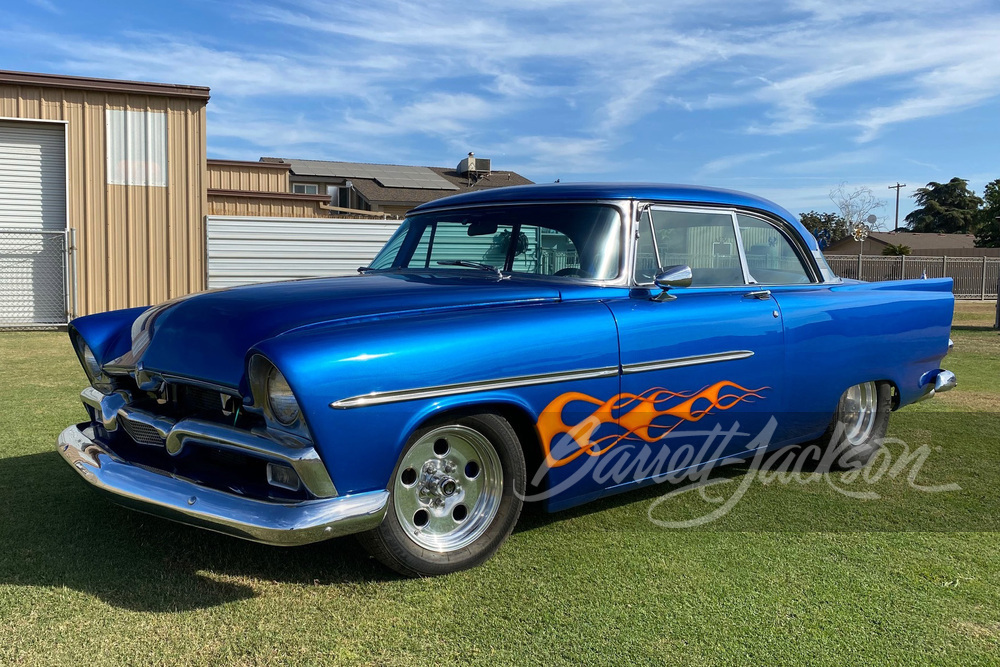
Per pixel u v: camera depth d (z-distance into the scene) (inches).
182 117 547.8
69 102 520.7
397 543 112.6
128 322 144.2
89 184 529.7
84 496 149.9
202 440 111.3
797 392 160.6
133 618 102.7
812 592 115.0
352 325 111.4
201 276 562.9
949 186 2785.4
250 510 103.4
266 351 101.1
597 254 139.0
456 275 148.2
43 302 533.0
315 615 104.8
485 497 123.0
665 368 136.3
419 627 102.1
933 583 118.7
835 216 1962.4
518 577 118.3
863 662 96.0
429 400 109.3
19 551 123.0
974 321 677.9
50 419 217.0
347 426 102.7
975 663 96.1
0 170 518.6
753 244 164.6
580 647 98.0
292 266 589.3
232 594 110.5
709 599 112.0
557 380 122.7
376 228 613.3
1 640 96.0
